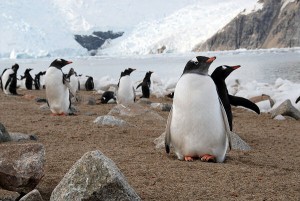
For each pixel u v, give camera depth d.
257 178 6.90
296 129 13.65
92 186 4.77
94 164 4.88
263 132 12.87
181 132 8.19
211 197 5.86
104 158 4.95
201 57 8.06
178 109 8.14
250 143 10.89
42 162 5.64
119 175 4.89
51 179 6.49
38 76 35.59
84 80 35.84
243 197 5.90
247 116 17.56
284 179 6.94
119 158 8.26
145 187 6.26
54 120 13.96
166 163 7.84
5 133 9.70
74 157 8.27
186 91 8.03
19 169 5.53
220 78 9.30
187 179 6.71
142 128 12.38
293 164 8.50
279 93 22.83
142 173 7.04
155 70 82.50
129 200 4.81
